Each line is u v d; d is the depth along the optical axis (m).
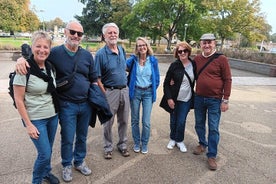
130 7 40.31
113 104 3.59
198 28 28.75
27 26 45.41
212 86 3.62
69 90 2.98
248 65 17.03
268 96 8.85
